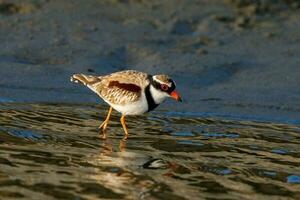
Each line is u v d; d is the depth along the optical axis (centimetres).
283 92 1650
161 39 1908
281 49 1892
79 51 1816
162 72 1731
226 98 1608
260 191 1046
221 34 1962
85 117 1420
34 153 1161
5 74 1661
